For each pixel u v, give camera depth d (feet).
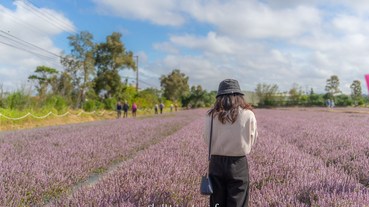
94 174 19.25
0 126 55.01
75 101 118.32
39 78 186.09
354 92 258.16
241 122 9.11
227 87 9.32
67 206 11.05
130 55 174.40
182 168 15.72
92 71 146.51
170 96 289.74
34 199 13.14
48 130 44.27
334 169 16.25
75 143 27.84
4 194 12.23
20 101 72.64
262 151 20.68
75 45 143.43
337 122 57.41
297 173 14.39
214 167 9.37
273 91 267.59
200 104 297.12
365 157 18.89
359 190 11.69
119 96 165.27
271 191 11.94
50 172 16.53
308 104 250.37
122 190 12.04
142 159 18.37
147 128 46.29
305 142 28.02
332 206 10.37
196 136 31.83
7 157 20.21
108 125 53.36
